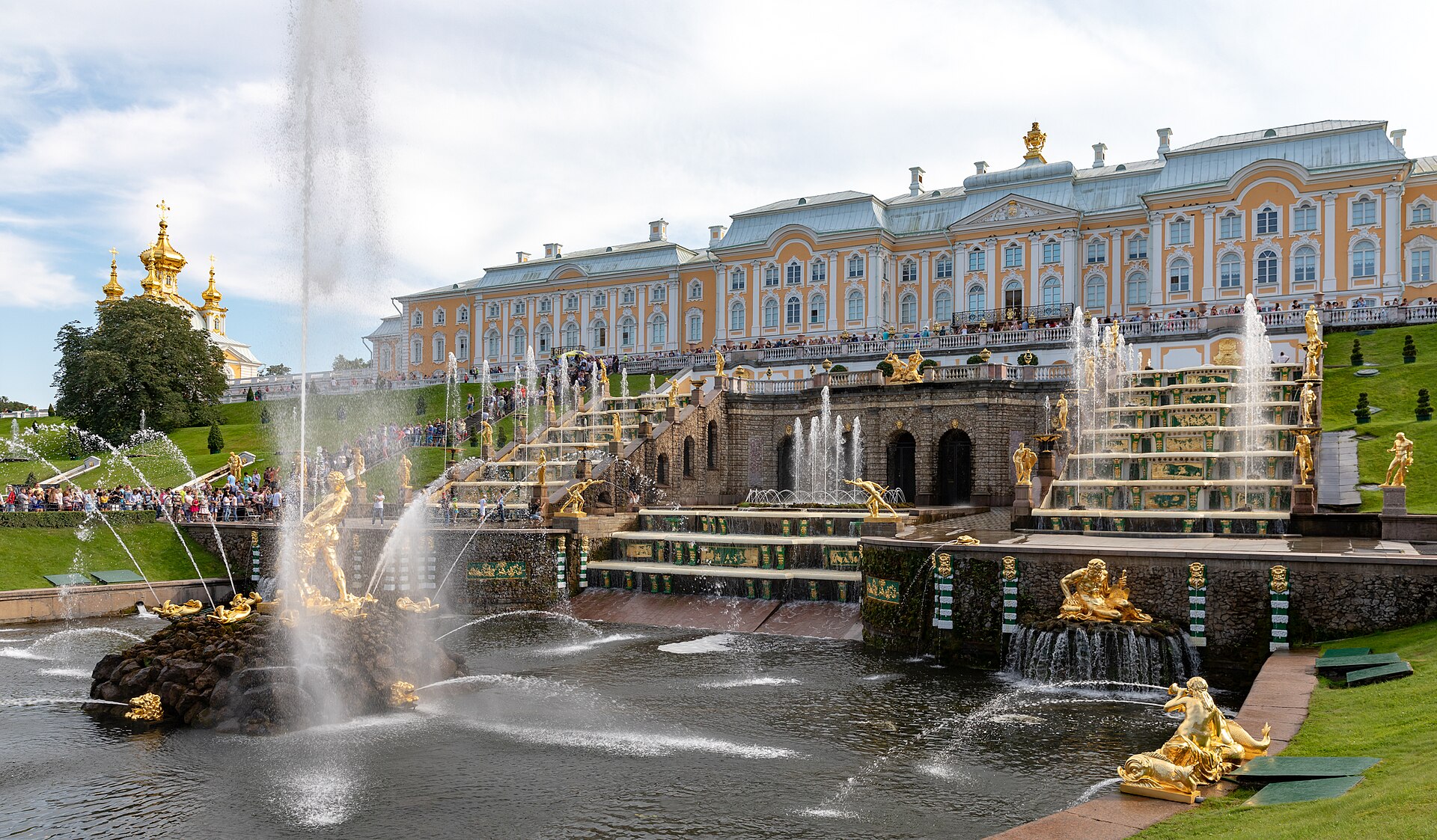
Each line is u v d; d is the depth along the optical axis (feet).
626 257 367.66
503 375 319.06
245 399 334.85
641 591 138.92
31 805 60.70
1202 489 134.31
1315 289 247.50
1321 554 87.25
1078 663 89.15
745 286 329.52
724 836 55.16
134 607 142.31
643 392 251.80
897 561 107.14
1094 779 63.57
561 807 59.93
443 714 81.76
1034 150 304.30
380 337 426.51
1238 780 49.57
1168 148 297.33
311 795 62.18
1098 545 103.19
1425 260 244.22
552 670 99.25
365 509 167.22
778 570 132.98
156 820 58.18
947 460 188.55
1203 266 260.21
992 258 292.20
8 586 135.23
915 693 87.92
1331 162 248.73
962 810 58.49
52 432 281.95
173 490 193.77
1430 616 81.82
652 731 76.64
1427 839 34.19
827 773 65.87
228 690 78.07
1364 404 159.63
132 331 281.13
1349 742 52.65
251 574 155.94
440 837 55.31
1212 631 88.74
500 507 155.43
